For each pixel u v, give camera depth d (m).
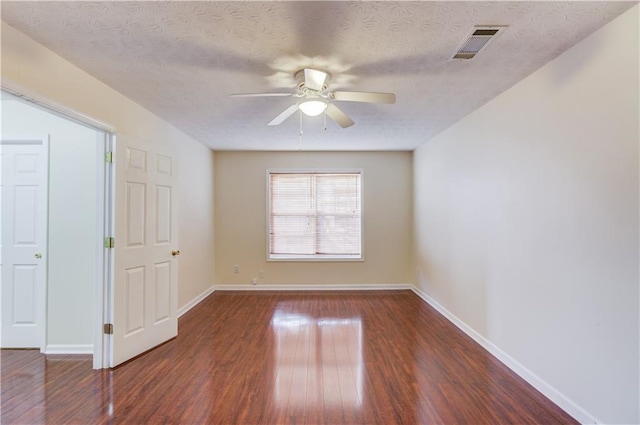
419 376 2.61
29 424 2.02
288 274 5.52
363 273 5.54
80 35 1.95
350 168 5.53
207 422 2.04
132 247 2.93
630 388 1.73
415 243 5.36
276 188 5.56
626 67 1.74
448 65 2.33
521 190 2.60
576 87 2.06
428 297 4.74
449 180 3.98
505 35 1.95
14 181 3.07
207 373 2.66
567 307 2.14
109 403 2.24
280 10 1.70
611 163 1.83
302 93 2.58
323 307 4.52
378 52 2.15
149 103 3.11
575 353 2.07
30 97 2.01
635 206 1.71
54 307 3.00
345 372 2.67
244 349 3.13
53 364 2.80
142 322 3.03
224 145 5.02
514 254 2.69
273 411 2.15
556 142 2.23
